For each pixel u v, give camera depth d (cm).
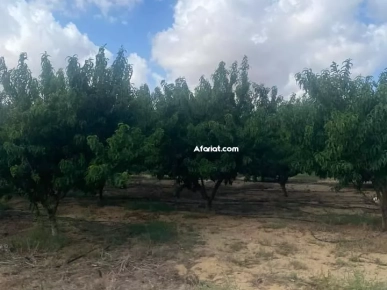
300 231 986
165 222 1098
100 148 787
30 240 846
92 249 808
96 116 875
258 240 894
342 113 875
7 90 843
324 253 784
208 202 1350
